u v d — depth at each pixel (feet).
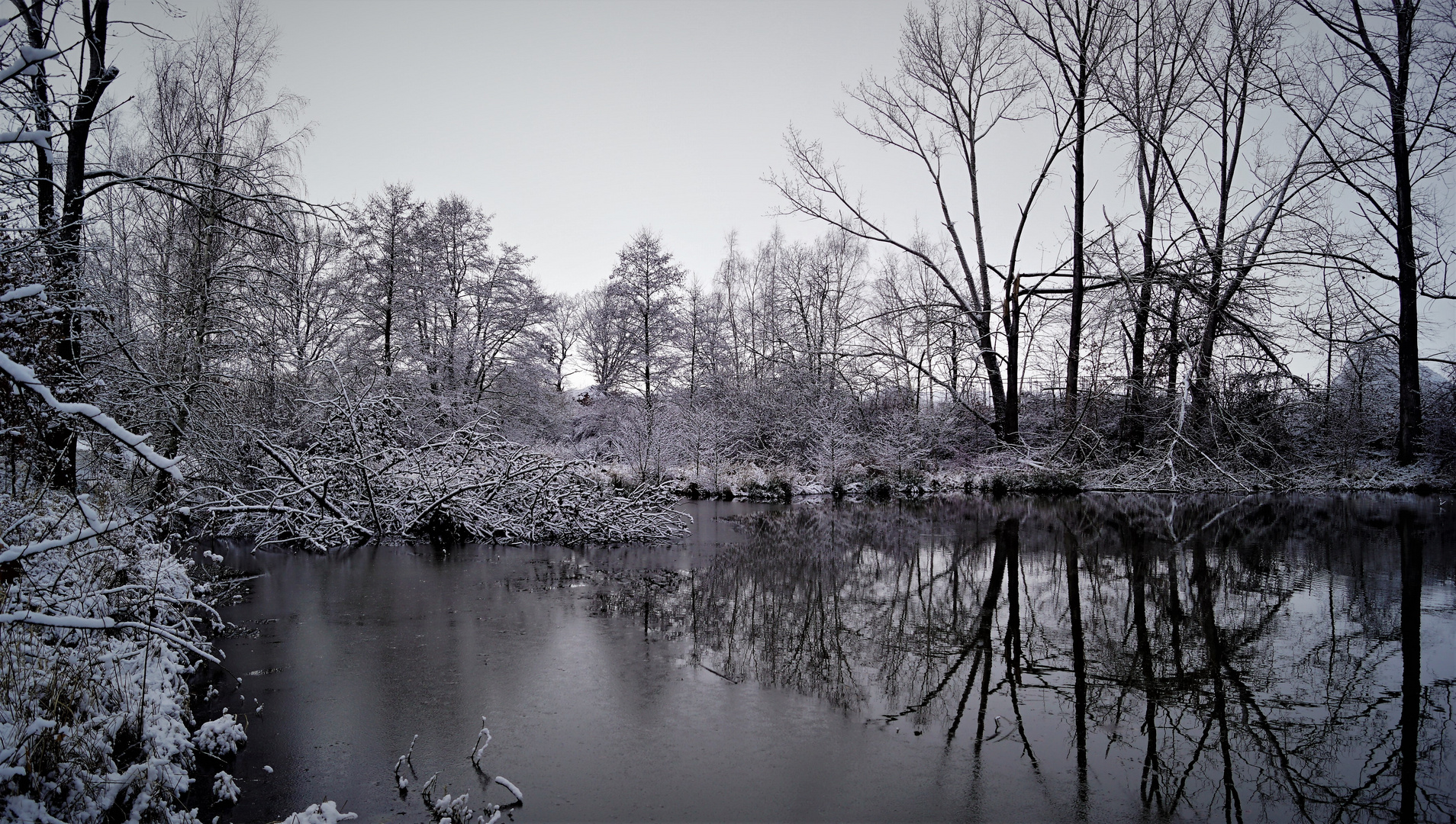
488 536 38.52
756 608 23.79
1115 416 71.15
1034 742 13.48
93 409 10.29
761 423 92.02
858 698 15.71
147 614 16.84
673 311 131.85
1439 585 27.07
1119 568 30.53
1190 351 63.87
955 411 86.22
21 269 20.21
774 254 139.85
